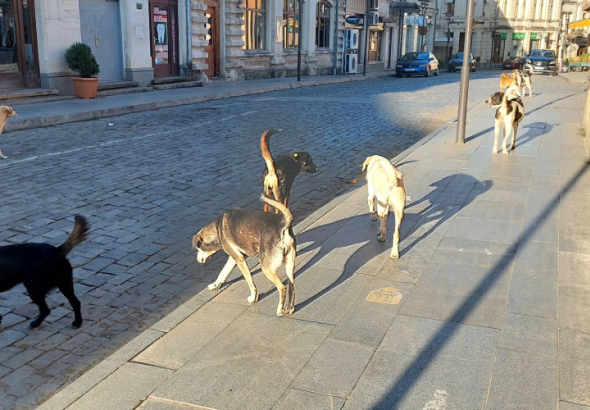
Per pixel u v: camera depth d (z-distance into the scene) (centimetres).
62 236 718
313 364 426
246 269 525
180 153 1191
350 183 1018
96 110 1625
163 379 411
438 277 574
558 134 1365
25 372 448
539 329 469
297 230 725
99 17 2095
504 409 371
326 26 3706
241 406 379
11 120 1409
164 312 548
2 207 815
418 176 981
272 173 660
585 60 4628
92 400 388
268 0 3066
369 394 389
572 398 380
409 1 5278
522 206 802
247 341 462
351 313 504
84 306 555
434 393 388
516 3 6794
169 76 2459
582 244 655
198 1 2511
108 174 1009
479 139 1310
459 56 5006
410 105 2056
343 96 2348
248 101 2117
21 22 1809
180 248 702
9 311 544
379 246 664
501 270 587
